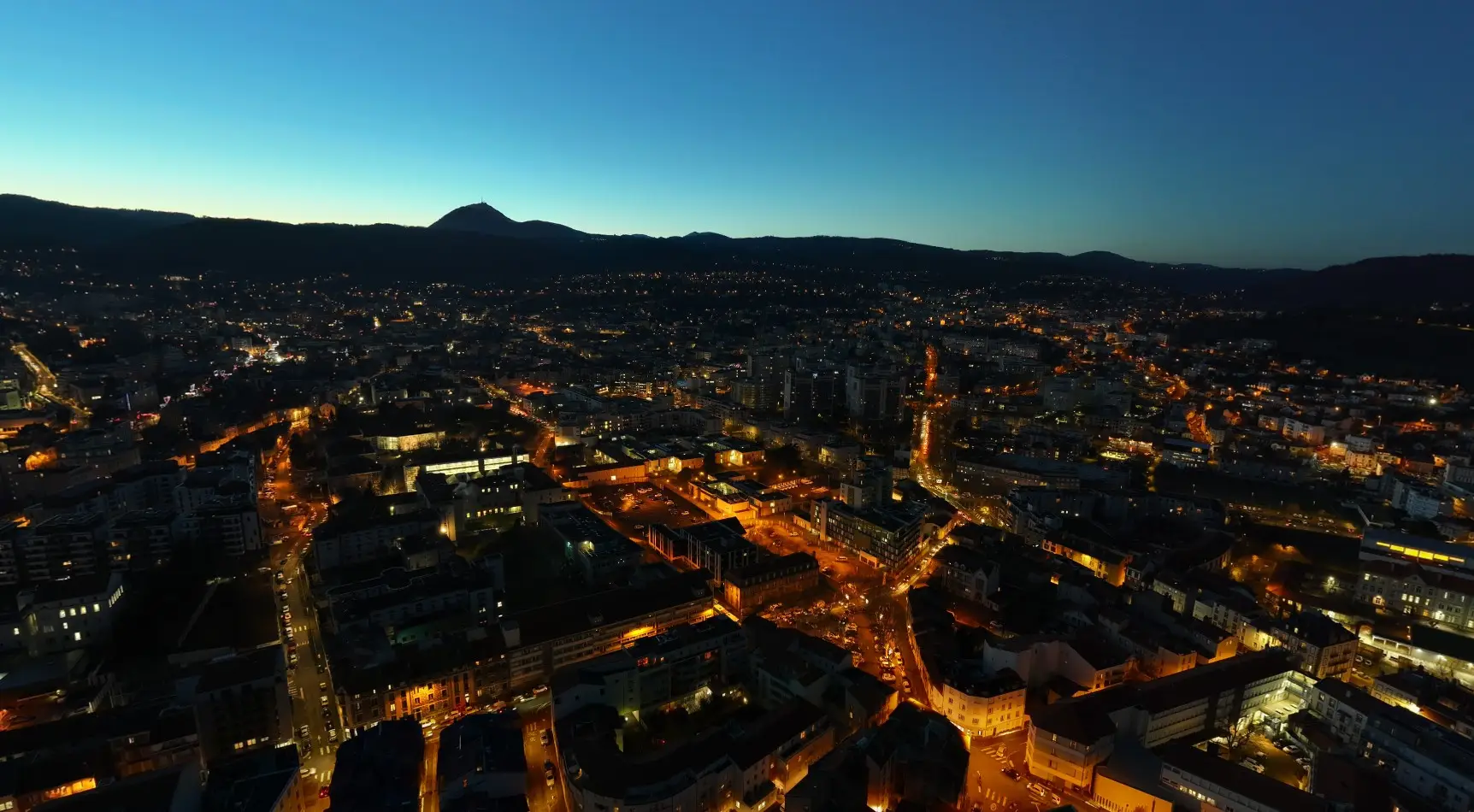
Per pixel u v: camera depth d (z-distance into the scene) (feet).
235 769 584.40
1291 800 557.74
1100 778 623.77
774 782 643.45
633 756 646.74
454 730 650.43
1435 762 610.65
